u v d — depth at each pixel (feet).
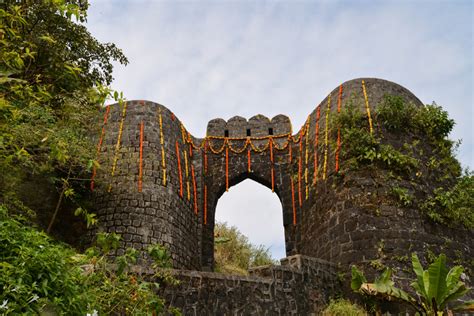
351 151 43.75
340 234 41.27
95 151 41.50
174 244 44.45
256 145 59.31
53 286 15.83
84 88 42.22
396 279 37.29
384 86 48.47
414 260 32.60
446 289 30.19
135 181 45.24
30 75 31.96
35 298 14.52
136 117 49.52
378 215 40.32
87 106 40.78
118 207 43.60
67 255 19.22
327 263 39.55
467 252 41.04
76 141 37.37
